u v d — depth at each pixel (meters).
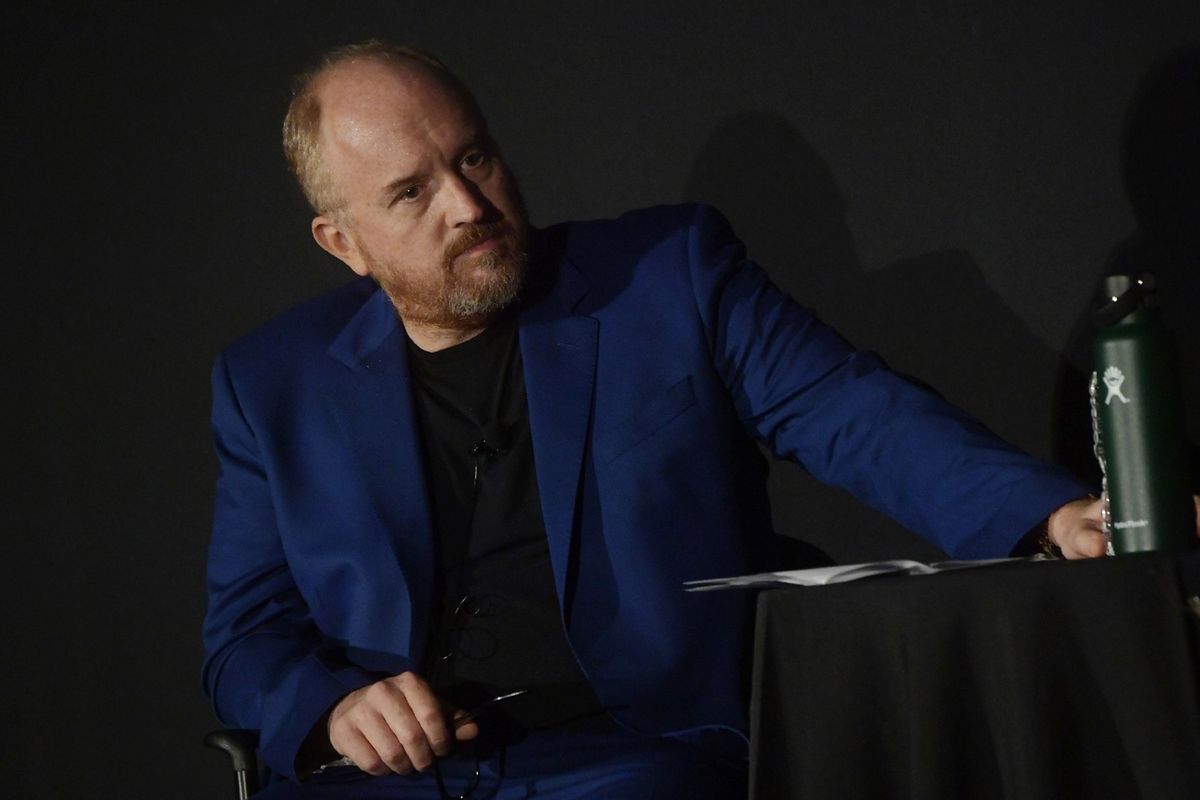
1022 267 5.68
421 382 5.07
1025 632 2.78
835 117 5.98
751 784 3.18
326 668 4.73
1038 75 5.62
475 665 4.72
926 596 2.92
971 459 4.03
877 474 4.36
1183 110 5.35
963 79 5.75
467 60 6.56
